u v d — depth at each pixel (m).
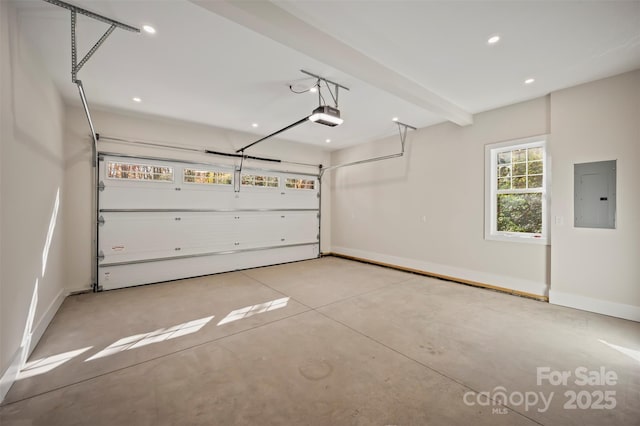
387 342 2.58
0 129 1.85
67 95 3.72
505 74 3.21
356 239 6.79
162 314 3.27
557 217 3.61
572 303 3.49
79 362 2.24
